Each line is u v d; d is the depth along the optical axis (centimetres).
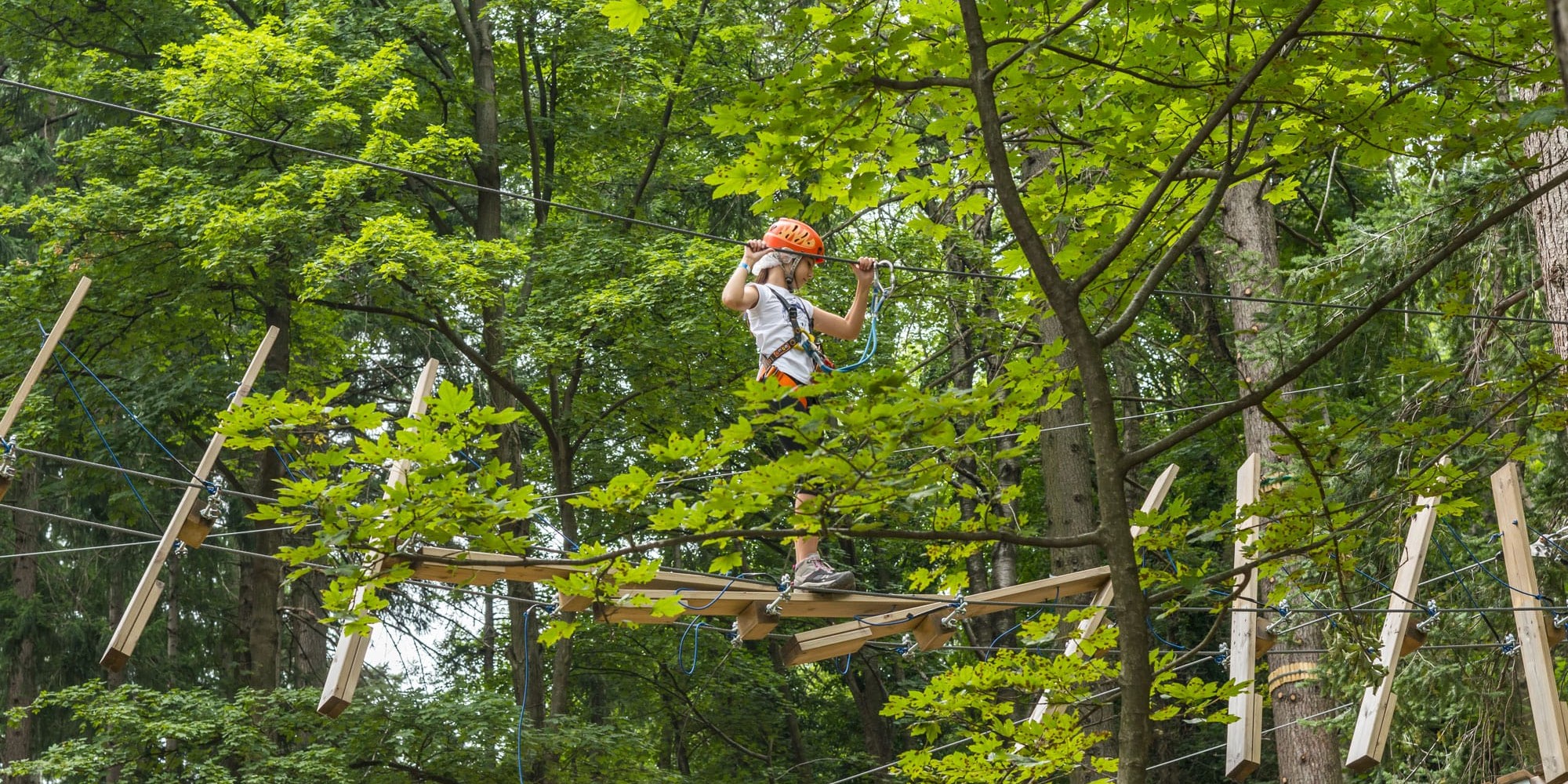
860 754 2344
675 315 1730
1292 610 760
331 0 1844
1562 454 1085
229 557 2406
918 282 1764
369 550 513
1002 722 792
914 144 654
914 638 711
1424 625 779
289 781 1517
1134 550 580
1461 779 1180
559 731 1695
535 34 1889
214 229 1561
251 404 470
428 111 1948
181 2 1928
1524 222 1077
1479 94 661
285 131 1770
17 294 1730
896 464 638
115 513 2131
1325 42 612
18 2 1886
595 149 1969
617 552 520
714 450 498
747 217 2198
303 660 2630
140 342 1830
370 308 1730
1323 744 1291
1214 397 1981
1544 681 727
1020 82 639
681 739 2378
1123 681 558
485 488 495
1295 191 739
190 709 1609
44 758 1504
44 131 2472
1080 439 1636
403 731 1647
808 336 645
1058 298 577
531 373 1986
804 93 600
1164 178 582
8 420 638
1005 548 2062
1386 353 1276
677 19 1895
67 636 2217
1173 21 623
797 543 654
